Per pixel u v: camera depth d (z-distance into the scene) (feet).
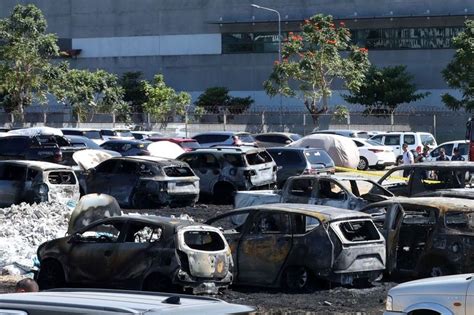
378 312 98.73
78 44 509.35
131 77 481.87
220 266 108.68
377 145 306.35
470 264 112.57
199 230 109.19
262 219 116.26
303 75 396.98
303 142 279.90
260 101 476.95
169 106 437.58
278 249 113.60
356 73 400.47
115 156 220.84
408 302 77.71
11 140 240.94
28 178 184.75
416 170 168.55
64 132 337.72
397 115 373.61
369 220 115.44
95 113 432.25
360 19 452.76
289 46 404.57
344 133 332.80
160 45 496.64
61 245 114.83
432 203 116.67
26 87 417.90
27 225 149.07
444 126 379.55
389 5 450.71
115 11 502.79
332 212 114.01
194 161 214.90
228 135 302.66
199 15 489.26
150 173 195.93
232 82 484.33
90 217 124.88
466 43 388.98
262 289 115.44
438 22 444.14
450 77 396.78
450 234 113.70
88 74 435.53
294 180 159.33
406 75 433.48
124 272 109.19
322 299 107.65
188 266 106.22
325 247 111.04
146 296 42.50
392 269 118.01
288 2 471.62
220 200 212.02
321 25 401.29
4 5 516.32
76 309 38.68
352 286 115.44
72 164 241.96
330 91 398.62
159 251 107.14
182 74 492.54
